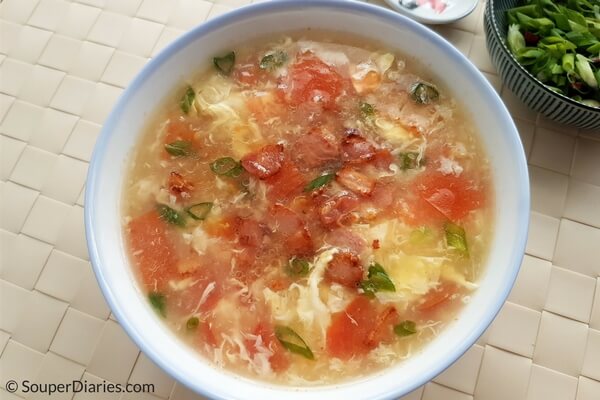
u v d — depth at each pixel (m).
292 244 0.30
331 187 0.30
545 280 0.31
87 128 0.35
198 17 0.37
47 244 0.32
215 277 0.30
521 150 0.29
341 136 0.31
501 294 0.27
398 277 0.29
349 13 0.32
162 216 0.31
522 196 0.28
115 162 0.30
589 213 0.32
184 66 0.32
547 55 0.34
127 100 0.30
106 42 0.36
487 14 0.34
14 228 0.33
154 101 0.32
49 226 0.33
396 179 0.31
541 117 0.34
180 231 0.30
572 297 0.31
